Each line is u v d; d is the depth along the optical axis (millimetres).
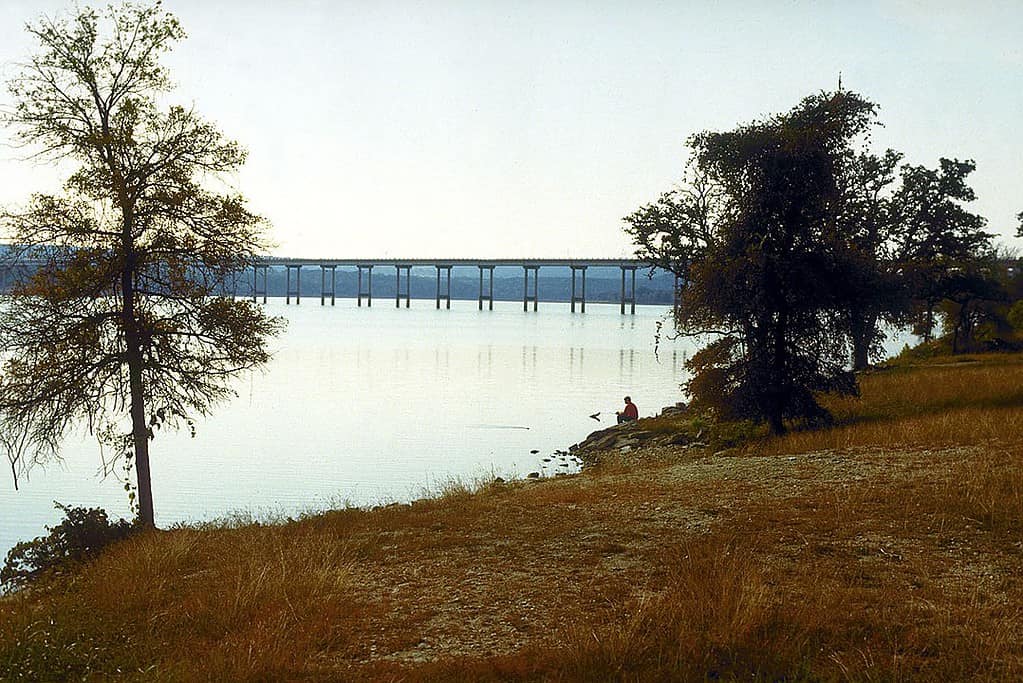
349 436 47312
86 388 21125
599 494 18953
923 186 58281
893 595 10586
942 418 25094
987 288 63625
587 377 84625
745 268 28594
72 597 13945
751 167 29625
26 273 20938
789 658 8977
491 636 10352
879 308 29656
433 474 35469
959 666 8594
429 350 120562
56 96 21297
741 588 10594
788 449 24609
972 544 12719
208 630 11359
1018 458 18359
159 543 16859
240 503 30188
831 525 14023
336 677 9352
